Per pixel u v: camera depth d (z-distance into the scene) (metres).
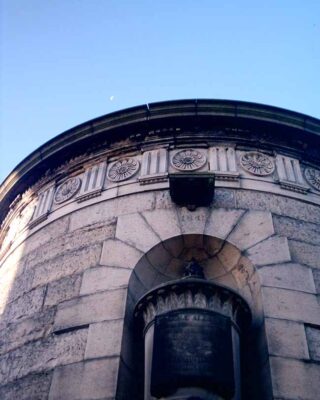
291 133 10.26
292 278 7.70
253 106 10.18
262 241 8.21
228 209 8.70
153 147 10.05
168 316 6.63
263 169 9.52
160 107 10.28
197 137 10.04
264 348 6.88
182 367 6.05
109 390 6.39
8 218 11.83
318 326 7.15
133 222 8.69
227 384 6.01
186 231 8.38
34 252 9.35
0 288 9.64
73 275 8.20
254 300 7.66
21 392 7.00
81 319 7.40
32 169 11.26
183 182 8.53
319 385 6.46
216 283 7.05
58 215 9.67
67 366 6.89
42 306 8.04
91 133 10.58
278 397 6.25
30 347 7.56
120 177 9.68
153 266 8.31
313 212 9.00
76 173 10.42
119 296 7.52
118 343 6.89
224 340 6.38
